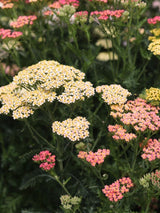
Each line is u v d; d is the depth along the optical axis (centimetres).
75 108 76
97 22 79
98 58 92
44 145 76
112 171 74
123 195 67
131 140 69
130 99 76
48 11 85
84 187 74
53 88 71
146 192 69
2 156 94
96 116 76
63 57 81
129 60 82
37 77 70
